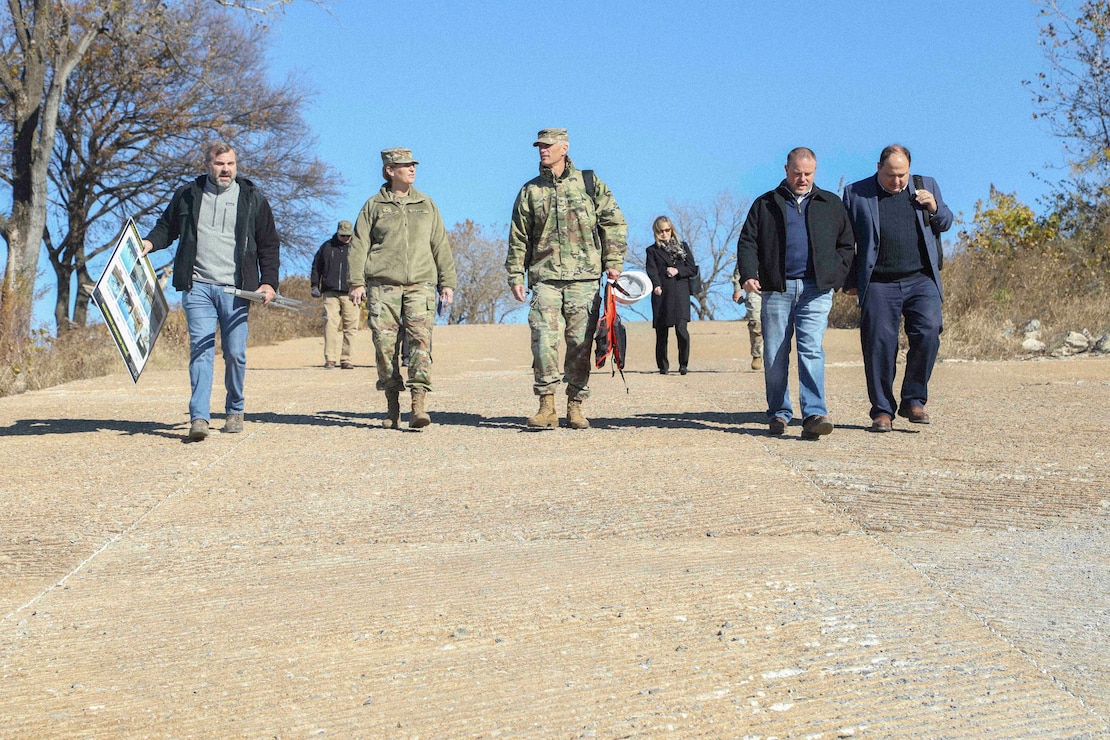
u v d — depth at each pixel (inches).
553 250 354.6
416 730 141.3
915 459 296.4
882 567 202.7
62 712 151.1
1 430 378.3
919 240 341.1
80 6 1003.3
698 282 578.2
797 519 238.8
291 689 156.0
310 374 624.1
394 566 215.0
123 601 200.4
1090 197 873.5
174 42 1111.0
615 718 142.0
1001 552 212.8
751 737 135.6
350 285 365.4
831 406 402.6
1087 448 307.4
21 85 976.3
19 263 954.7
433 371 628.4
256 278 362.0
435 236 368.8
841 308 892.6
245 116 1284.4
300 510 261.9
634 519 242.2
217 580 211.2
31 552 232.2
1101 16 876.6
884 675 151.9
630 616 179.2
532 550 221.9
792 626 171.6
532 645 168.9
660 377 550.9
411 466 306.2
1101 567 201.3
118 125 1225.4
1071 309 660.7
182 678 161.6
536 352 358.3
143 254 353.1
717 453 307.6
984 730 135.0
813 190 334.3
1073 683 147.9
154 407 440.5
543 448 325.4
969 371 511.2
